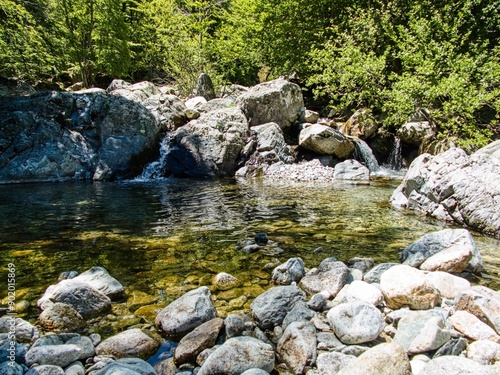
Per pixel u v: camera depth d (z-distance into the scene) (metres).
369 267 4.39
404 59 13.44
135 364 2.49
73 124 12.78
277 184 10.97
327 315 3.12
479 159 6.88
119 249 5.27
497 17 13.64
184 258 4.89
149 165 13.05
